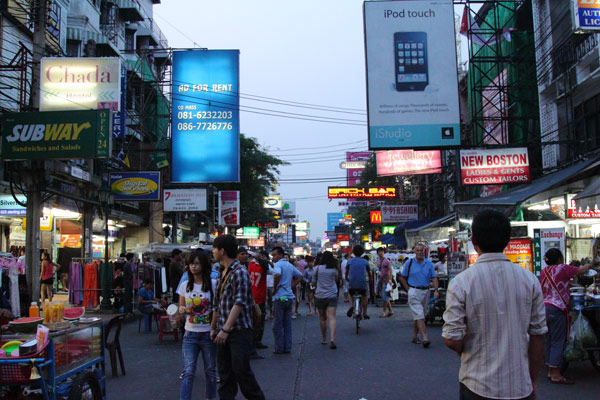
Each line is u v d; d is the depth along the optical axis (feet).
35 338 14.69
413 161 83.66
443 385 21.43
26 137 43.06
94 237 78.28
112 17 93.40
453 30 59.41
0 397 14.39
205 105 83.30
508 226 9.85
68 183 52.37
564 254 33.04
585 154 49.32
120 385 22.68
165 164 83.92
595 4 39.88
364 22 59.52
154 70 99.09
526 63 63.93
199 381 23.58
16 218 58.03
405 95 58.23
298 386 21.74
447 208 96.07
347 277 38.40
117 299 49.60
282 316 29.71
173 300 34.88
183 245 59.82
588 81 48.93
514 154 54.95
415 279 31.65
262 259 31.76
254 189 116.67
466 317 9.48
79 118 43.27
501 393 9.03
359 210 154.61
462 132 78.23
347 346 31.58
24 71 46.34
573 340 22.31
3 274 25.57
